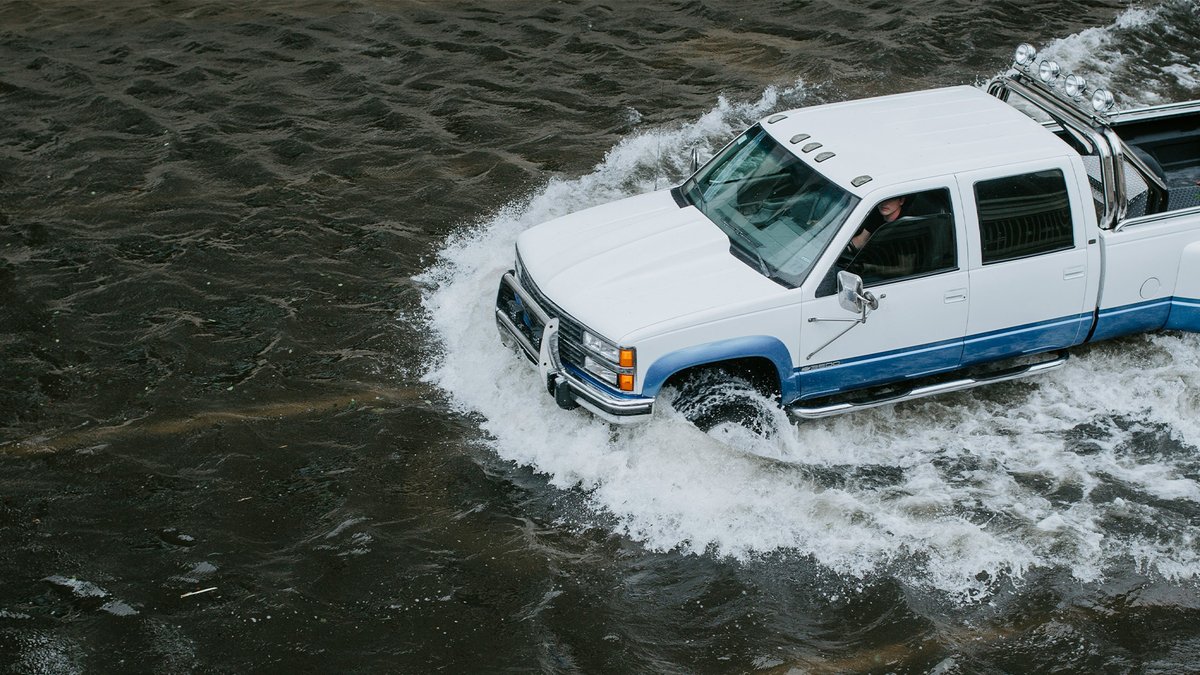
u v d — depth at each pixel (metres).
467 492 6.41
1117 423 7.08
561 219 7.42
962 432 7.00
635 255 6.75
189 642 5.34
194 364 7.57
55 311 8.15
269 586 5.70
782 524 6.15
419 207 9.67
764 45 12.90
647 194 7.59
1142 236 7.00
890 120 7.24
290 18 13.83
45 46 12.97
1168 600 5.71
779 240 6.62
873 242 6.44
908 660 5.31
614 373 6.20
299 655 5.28
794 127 7.27
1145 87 11.87
